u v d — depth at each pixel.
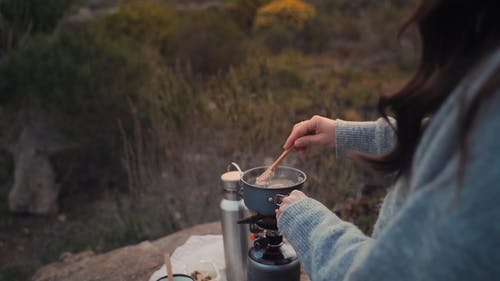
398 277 0.67
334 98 3.52
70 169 3.61
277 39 7.96
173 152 3.18
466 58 0.65
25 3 4.39
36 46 3.67
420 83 0.72
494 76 0.58
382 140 1.26
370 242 0.80
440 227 0.61
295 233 0.93
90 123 3.50
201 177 3.11
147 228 3.04
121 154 3.51
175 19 6.61
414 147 0.73
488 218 0.58
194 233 1.89
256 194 1.13
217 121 3.15
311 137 1.36
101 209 3.52
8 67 3.53
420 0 0.69
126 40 4.31
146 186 3.12
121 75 3.58
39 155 3.52
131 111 3.46
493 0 0.62
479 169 0.58
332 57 8.21
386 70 7.26
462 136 0.59
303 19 8.36
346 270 0.80
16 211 3.48
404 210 0.66
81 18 6.29
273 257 1.18
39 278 1.71
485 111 0.58
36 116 3.60
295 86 5.57
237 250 1.36
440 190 0.62
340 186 2.67
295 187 1.12
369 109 5.30
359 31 9.10
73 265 1.74
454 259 0.60
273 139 2.94
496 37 0.63
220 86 3.50
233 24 6.68
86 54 3.64
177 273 1.35
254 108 2.90
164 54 6.12
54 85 3.40
